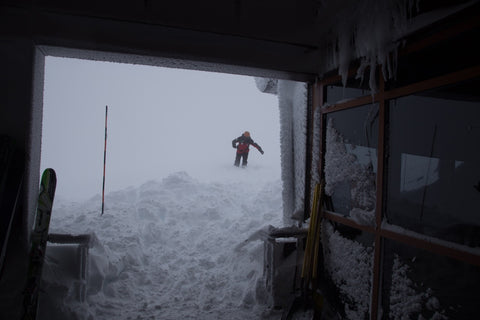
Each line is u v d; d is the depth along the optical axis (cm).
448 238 181
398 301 214
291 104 366
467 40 168
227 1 241
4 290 224
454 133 180
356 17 238
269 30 259
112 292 319
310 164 337
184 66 285
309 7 254
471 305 167
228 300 326
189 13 236
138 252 396
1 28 221
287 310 294
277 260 309
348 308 268
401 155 219
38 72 244
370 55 232
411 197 209
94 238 281
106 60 273
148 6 228
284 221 367
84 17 225
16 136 231
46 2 214
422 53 195
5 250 223
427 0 179
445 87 184
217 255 423
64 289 256
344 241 276
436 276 187
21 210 233
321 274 311
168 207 543
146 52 250
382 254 229
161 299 326
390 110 229
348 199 278
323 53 295
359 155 264
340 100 287
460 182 176
